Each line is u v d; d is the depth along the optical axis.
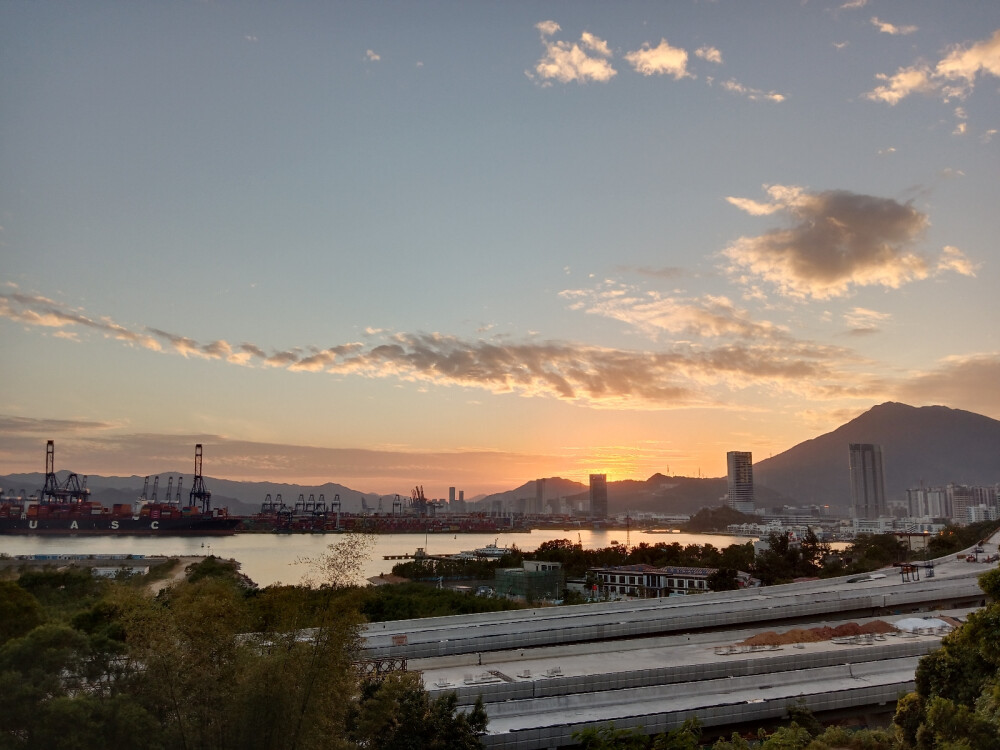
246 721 29.53
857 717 57.16
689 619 78.62
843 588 110.50
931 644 69.69
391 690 37.62
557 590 140.88
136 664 30.16
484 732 40.59
